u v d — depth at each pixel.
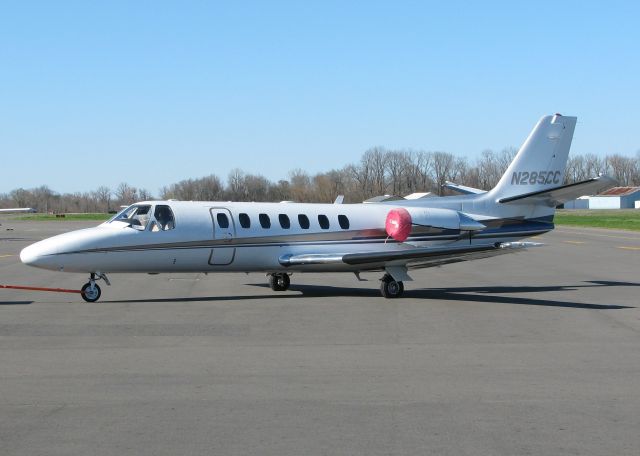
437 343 12.30
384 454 6.64
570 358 11.03
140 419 7.71
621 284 22.67
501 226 22.14
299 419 7.71
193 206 19.03
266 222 19.53
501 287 21.77
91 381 9.42
